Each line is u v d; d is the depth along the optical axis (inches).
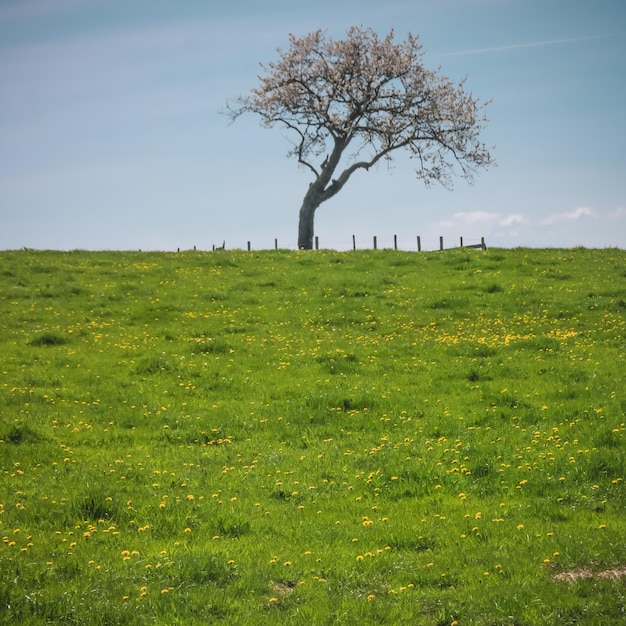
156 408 1014.4
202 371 1180.5
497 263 1987.0
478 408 977.5
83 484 737.0
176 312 1582.2
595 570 514.6
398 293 1716.3
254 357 1266.0
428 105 3029.0
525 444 836.6
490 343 1315.2
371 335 1408.7
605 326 1423.5
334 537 604.4
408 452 819.4
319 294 1711.4
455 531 607.8
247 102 3070.9
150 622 450.9
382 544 589.6
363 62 3024.1
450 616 455.2
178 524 633.0
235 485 737.0
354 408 1000.9
